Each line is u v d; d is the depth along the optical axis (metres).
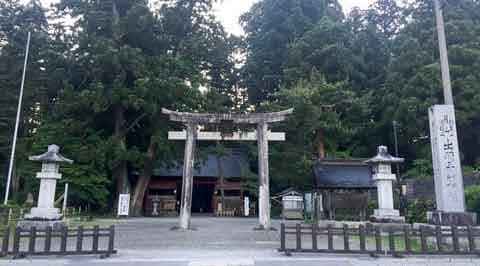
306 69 33.75
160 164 32.31
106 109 29.30
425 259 9.33
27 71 30.66
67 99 28.41
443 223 11.82
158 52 33.75
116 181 31.88
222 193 34.53
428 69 28.50
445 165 12.59
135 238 14.09
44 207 15.99
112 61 27.84
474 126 27.86
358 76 35.97
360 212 20.67
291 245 12.10
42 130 29.03
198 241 13.16
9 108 29.58
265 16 40.34
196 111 30.97
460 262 9.07
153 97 29.39
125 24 30.28
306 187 29.30
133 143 33.31
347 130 28.80
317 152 30.44
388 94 31.92
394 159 15.98
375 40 39.34
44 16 32.38
